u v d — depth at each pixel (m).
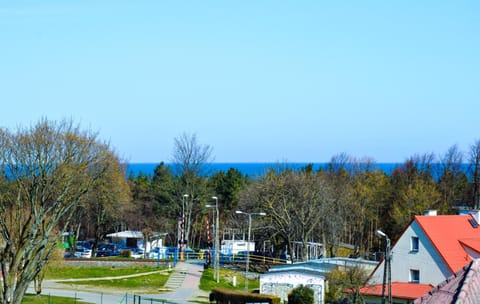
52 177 54.94
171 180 122.38
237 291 65.19
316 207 97.00
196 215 118.75
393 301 57.44
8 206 55.88
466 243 59.28
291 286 66.62
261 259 95.50
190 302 66.19
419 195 105.44
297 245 100.38
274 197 96.12
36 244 48.28
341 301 62.38
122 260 85.94
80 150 73.12
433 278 58.88
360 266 63.94
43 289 70.50
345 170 142.38
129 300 65.62
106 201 94.75
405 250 61.00
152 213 118.38
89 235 119.81
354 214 113.69
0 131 62.81
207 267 85.50
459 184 117.38
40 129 66.69
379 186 119.94
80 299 64.88
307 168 140.88
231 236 117.31
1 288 46.47
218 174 136.88
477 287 21.20
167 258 94.12
